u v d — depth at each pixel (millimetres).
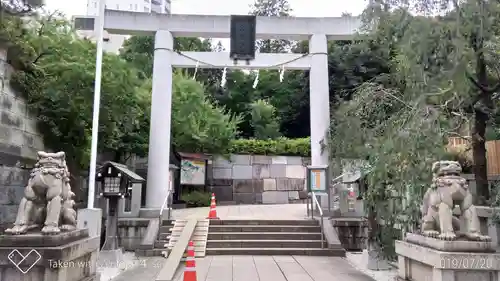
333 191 13719
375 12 7938
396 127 7316
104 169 9734
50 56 11086
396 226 8727
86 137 12453
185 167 19688
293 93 28578
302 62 14336
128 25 13766
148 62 24688
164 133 13445
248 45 13594
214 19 14016
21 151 10188
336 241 10758
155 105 13547
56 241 5211
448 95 7477
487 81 8453
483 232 7441
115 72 12453
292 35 14414
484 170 8406
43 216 5664
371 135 8492
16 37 10055
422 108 7113
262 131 25766
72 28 12523
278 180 23094
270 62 14164
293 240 11016
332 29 14367
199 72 29375
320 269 8773
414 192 7109
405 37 7219
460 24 6652
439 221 5660
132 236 11633
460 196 5613
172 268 8352
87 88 11492
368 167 8430
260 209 17188
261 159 23109
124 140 17438
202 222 11852
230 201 22188
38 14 9445
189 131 19469
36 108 10836
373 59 20469
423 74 7109
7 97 9633
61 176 5785
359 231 11797
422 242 5895
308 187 12984
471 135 8867
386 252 8219
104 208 11758
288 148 23562
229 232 11461
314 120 14094
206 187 21844
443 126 7492
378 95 9016
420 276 5910
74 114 11438
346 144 9914
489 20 6617
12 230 5242
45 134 11297
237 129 27016
